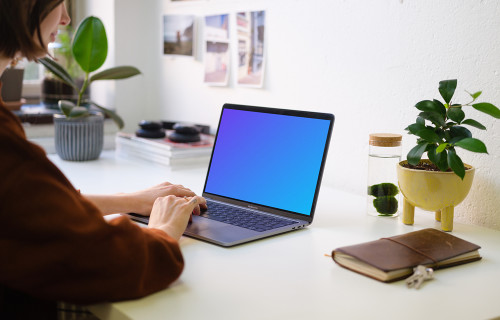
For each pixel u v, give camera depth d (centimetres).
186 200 120
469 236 121
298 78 171
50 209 81
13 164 81
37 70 237
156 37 224
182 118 217
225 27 193
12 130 83
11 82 205
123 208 122
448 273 100
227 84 195
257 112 139
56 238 81
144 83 232
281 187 130
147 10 226
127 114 228
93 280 84
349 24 154
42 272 82
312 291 91
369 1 148
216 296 89
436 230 112
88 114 186
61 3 92
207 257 105
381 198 132
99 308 88
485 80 125
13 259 81
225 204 137
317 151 126
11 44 87
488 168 127
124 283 85
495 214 126
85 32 182
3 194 80
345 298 89
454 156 113
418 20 137
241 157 139
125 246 87
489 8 123
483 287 94
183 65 213
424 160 130
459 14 129
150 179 165
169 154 178
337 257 102
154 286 89
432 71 136
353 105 156
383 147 132
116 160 193
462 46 129
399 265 95
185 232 116
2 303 92
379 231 122
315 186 124
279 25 174
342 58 157
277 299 88
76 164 185
